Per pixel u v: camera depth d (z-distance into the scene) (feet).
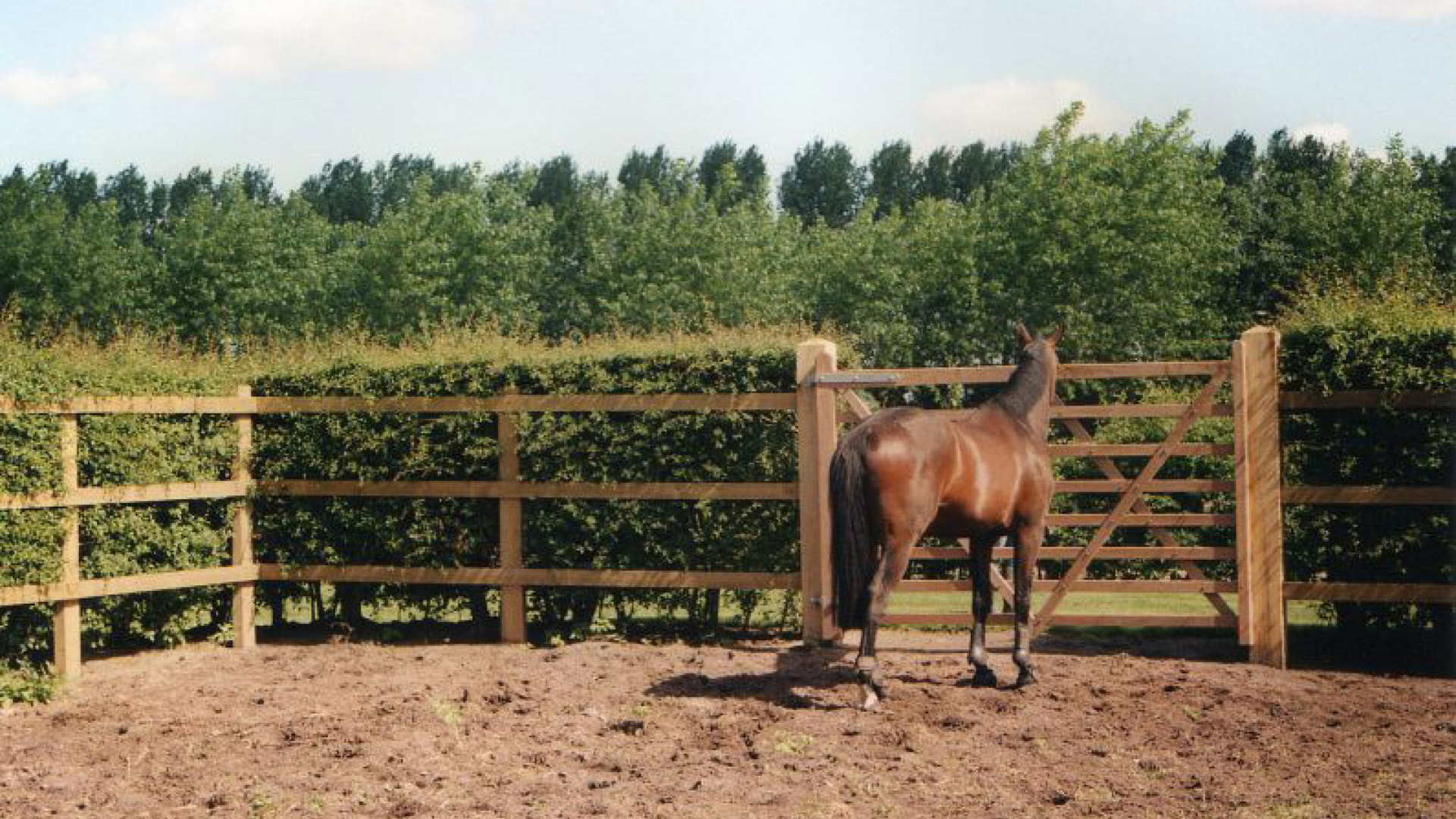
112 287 145.59
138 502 30.01
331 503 33.04
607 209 145.89
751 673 26.53
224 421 32.65
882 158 317.42
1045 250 108.37
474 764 18.99
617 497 31.19
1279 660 27.22
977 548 24.75
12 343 27.84
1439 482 27.04
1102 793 17.24
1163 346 108.99
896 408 22.89
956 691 24.08
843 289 127.95
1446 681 25.43
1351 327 27.32
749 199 148.36
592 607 32.96
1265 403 27.45
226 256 143.02
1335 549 28.12
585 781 17.85
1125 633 31.94
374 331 135.54
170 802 17.37
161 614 31.04
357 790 17.57
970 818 16.01
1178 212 107.96
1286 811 16.22
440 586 33.27
